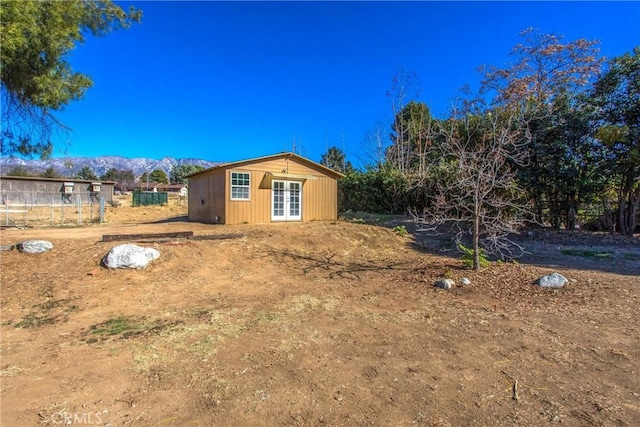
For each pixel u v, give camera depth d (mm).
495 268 7008
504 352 3467
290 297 5566
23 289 5578
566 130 12461
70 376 3059
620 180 12430
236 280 6594
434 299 5359
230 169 13422
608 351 3445
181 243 7953
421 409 2523
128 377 3039
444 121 17922
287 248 9141
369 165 27219
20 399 2689
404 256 9477
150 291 5727
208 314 4730
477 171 7305
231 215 13414
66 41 6609
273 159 14406
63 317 4629
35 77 6402
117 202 33031
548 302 5066
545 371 3066
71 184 28812
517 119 10906
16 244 7262
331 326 4281
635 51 11625
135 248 6633
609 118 12062
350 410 2523
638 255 9188
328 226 12250
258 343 3766
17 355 3498
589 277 6461
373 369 3154
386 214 19172
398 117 27344
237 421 2410
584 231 12930
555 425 2316
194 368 3201
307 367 3205
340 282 6535
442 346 3639
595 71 14312
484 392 2742
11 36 5582
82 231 10977
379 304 5176
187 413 2508
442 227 13953
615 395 2664
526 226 13875
